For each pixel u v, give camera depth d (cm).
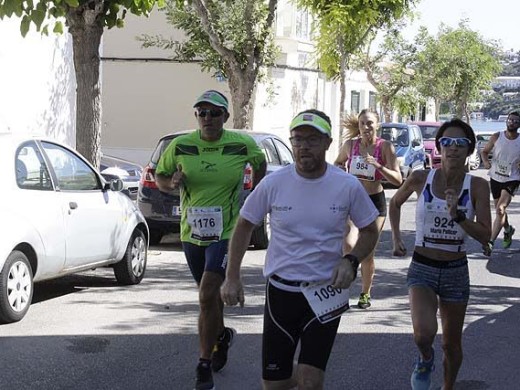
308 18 2948
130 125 2550
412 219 1812
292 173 466
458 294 549
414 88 4003
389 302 944
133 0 1084
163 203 1253
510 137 1295
